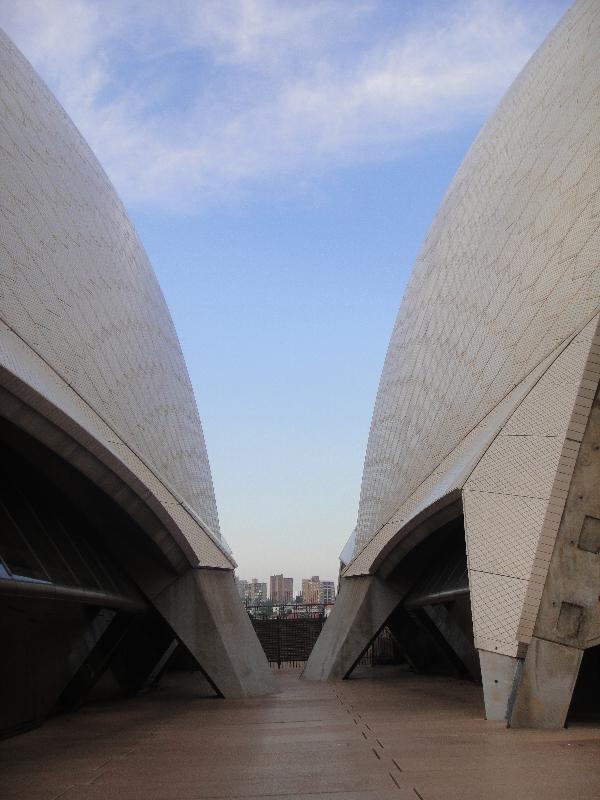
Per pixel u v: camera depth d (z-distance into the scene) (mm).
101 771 7930
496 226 23078
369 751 8734
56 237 20234
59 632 14883
